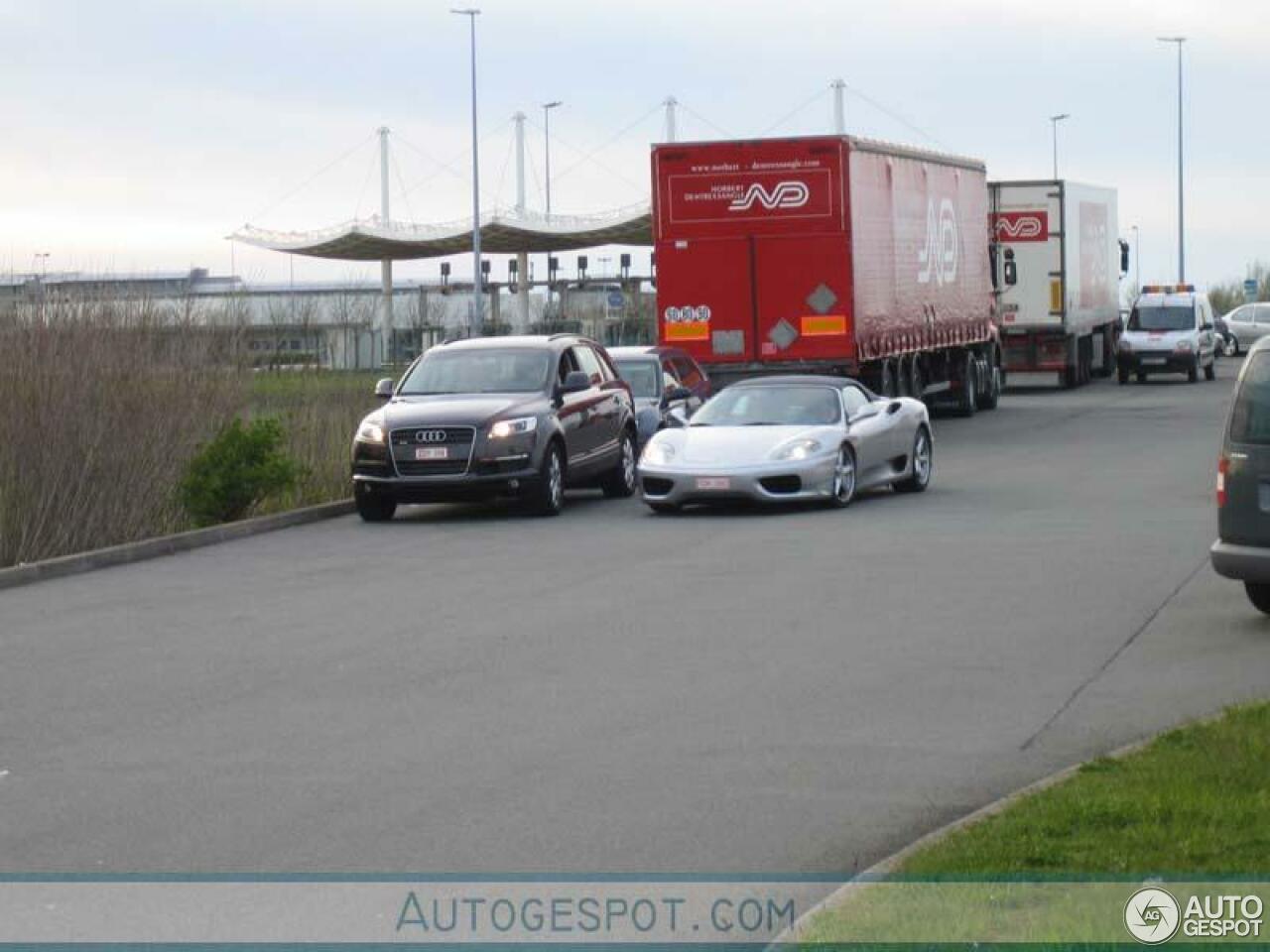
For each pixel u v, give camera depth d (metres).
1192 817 8.65
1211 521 22.67
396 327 82.00
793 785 10.22
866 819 9.50
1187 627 15.16
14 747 11.59
